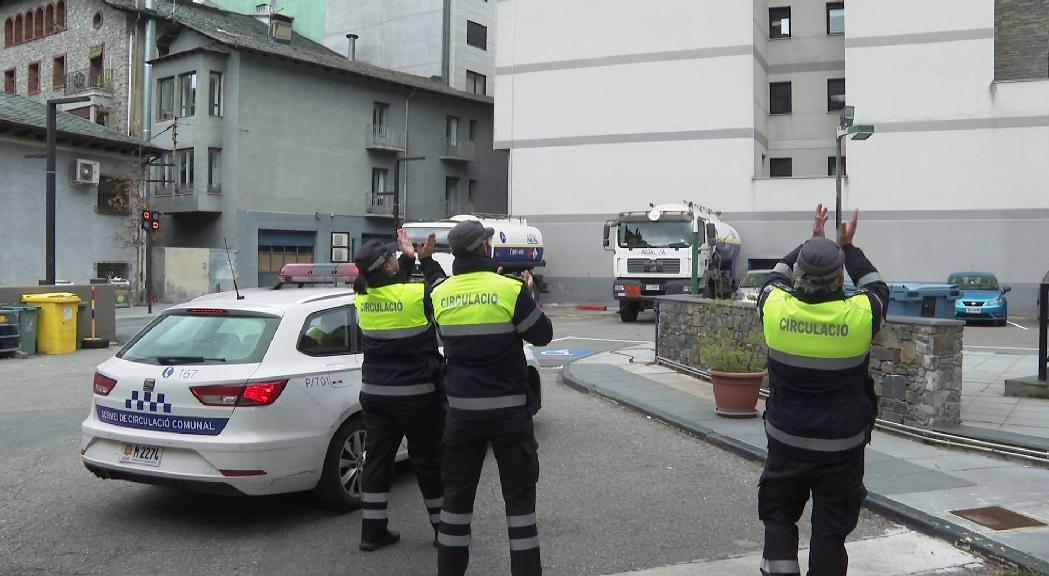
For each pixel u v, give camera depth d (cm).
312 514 595
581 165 3272
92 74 3825
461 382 427
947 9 2759
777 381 382
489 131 4600
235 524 571
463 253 438
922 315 1415
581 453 780
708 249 2408
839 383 369
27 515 591
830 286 369
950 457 713
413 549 518
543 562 495
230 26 4081
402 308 500
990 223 2723
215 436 534
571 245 3288
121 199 3095
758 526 564
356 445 607
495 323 423
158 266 3241
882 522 564
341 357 603
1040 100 2680
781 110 3375
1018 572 460
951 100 2759
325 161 3747
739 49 3048
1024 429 772
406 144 4119
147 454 550
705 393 1080
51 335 1694
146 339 599
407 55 4969
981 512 558
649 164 3166
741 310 1090
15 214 2805
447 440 433
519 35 3372
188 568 486
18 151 2811
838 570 371
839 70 3300
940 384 778
